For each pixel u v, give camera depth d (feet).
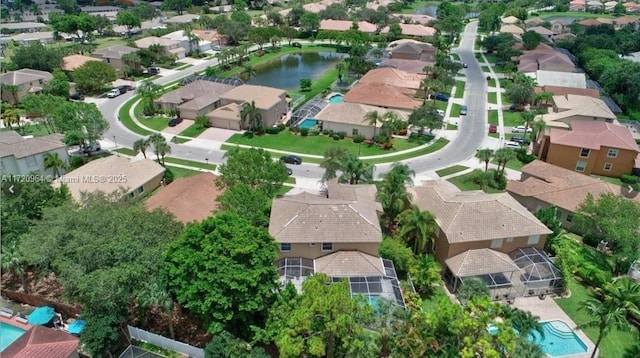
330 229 147.84
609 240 164.96
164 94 338.75
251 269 111.86
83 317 120.37
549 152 241.55
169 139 280.72
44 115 275.39
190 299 110.42
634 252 151.43
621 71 348.59
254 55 507.30
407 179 177.88
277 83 410.31
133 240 122.42
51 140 226.79
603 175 238.27
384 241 156.25
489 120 317.42
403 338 105.50
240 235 114.42
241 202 151.84
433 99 359.05
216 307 109.29
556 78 370.73
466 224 154.81
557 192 195.00
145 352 119.44
